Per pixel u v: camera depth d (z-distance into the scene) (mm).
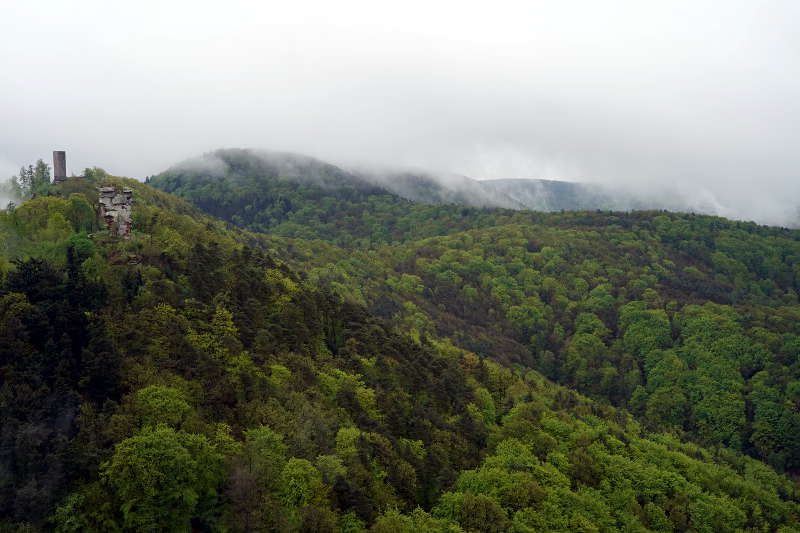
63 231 93250
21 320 65812
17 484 54094
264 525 59969
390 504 73562
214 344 79375
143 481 55375
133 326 74188
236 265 106125
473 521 76625
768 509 117438
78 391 63906
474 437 102562
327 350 105312
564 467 102250
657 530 98500
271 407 74938
